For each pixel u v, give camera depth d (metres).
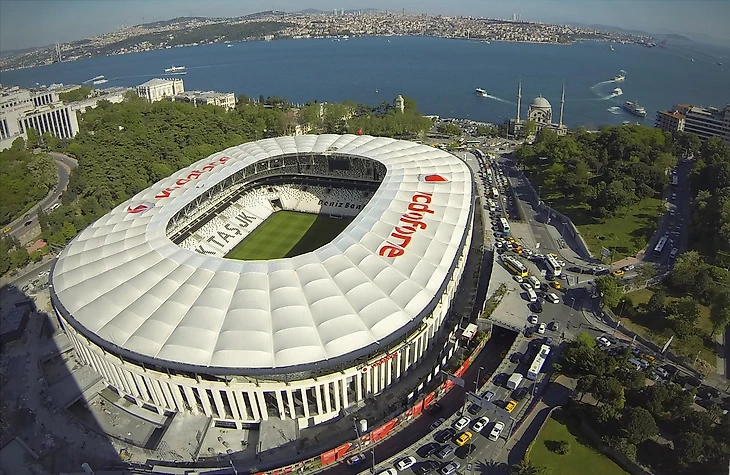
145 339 90.44
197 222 158.62
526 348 109.25
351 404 97.62
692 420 82.38
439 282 107.38
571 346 103.12
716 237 146.88
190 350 87.25
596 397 89.75
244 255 160.25
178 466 86.12
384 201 136.00
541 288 133.38
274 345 88.00
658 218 174.25
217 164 173.38
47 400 102.25
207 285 101.56
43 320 129.25
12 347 119.25
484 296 132.12
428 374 104.94
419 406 92.44
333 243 115.06
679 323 109.62
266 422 93.06
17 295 143.12
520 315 121.56
